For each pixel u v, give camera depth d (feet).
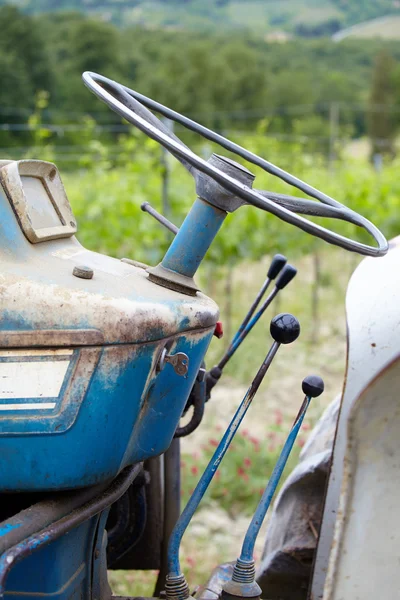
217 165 6.98
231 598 6.81
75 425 6.11
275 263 8.73
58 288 6.17
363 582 6.89
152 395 6.78
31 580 6.55
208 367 25.46
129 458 6.79
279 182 39.27
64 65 190.60
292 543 9.31
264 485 16.48
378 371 6.64
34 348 6.08
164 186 29.96
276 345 7.08
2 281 6.16
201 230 7.07
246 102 205.46
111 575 13.24
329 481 7.66
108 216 29.37
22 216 6.55
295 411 22.00
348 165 56.65
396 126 209.77
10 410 6.09
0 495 7.09
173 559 7.00
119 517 9.05
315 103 237.04
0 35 167.22
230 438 7.04
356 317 7.00
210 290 32.53
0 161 6.84
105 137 104.12
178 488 9.48
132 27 270.26
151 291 6.79
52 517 6.14
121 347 6.19
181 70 200.13
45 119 151.84
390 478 6.82
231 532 15.37
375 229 7.29
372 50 379.76
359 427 6.81
